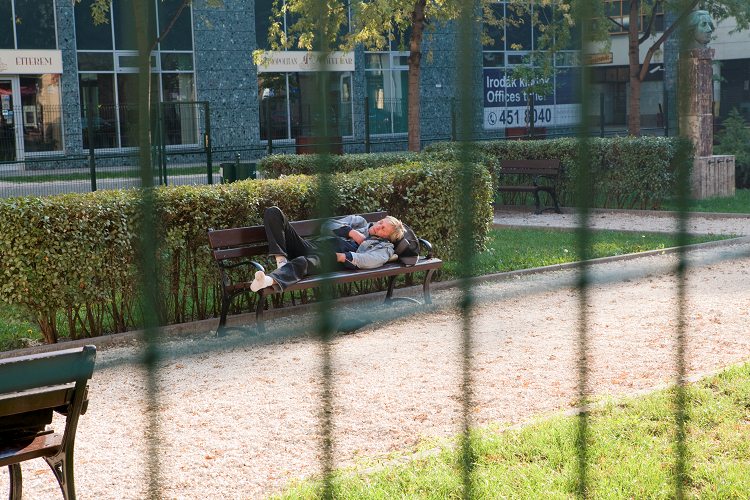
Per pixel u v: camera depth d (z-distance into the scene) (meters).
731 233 24.73
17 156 48.00
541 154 33.78
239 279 16.45
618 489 8.41
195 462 9.52
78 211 14.64
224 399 11.52
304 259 15.12
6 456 7.20
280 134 55.69
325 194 3.67
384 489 8.49
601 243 23.48
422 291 18.08
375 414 10.83
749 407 10.73
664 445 9.48
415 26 33.94
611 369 12.53
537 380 12.07
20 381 3.16
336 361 13.11
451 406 11.07
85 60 51.53
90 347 5.32
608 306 16.56
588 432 9.77
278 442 10.03
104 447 9.99
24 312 15.39
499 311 16.16
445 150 29.92
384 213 17.95
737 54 25.31
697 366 12.59
